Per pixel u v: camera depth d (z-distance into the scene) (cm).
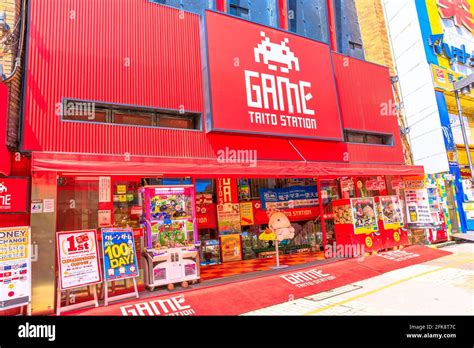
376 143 1352
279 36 1054
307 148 1061
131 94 799
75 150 694
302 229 1280
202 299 639
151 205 730
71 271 584
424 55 1496
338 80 1246
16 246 537
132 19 842
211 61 898
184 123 906
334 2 1681
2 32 645
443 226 1338
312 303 629
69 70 723
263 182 1284
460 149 1575
